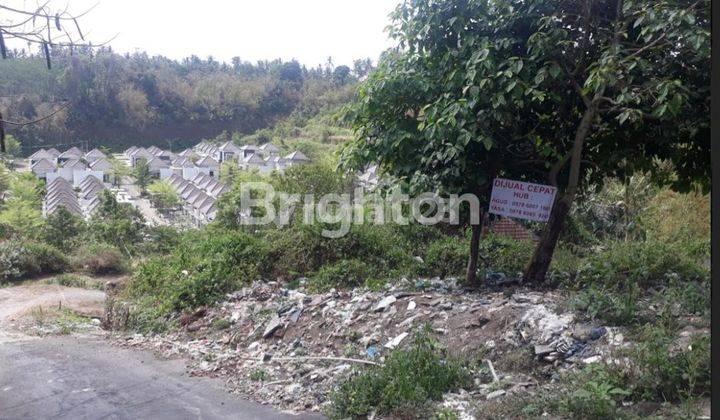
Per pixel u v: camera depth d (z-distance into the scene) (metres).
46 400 5.91
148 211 43.06
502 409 4.69
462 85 7.23
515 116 7.68
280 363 6.73
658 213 13.76
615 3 7.38
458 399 5.13
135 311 9.70
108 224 23.56
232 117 71.25
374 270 9.37
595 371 4.88
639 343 5.10
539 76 6.83
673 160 7.72
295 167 15.29
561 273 8.07
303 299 8.31
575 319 5.87
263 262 10.22
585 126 7.22
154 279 10.95
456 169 7.29
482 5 7.41
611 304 5.93
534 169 8.23
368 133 8.06
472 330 6.27
